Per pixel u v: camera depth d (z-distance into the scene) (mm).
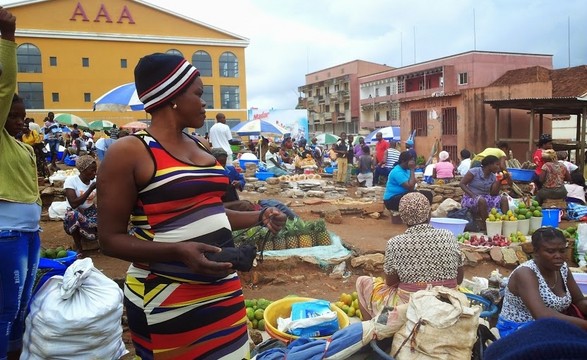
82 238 7035
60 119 27312
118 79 53719
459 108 21250
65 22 51906
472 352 3773
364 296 4672
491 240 7773
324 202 11648
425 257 4062
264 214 2520
